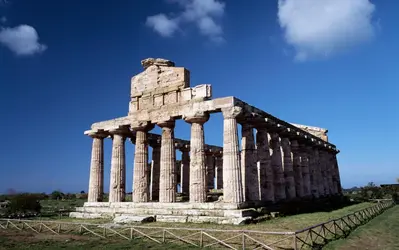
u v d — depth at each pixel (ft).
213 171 184.75
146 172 111.96
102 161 127.34
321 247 57.52
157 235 72.33
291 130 127.75
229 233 69.87
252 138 103.96
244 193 100.27
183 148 163.43
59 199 282.36
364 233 73.46
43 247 65.72
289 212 108.06
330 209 130.21
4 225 99.71
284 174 126.31
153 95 110.93
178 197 141.59
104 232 74.49
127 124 115.44
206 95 99.35
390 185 247.29
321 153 172.55
